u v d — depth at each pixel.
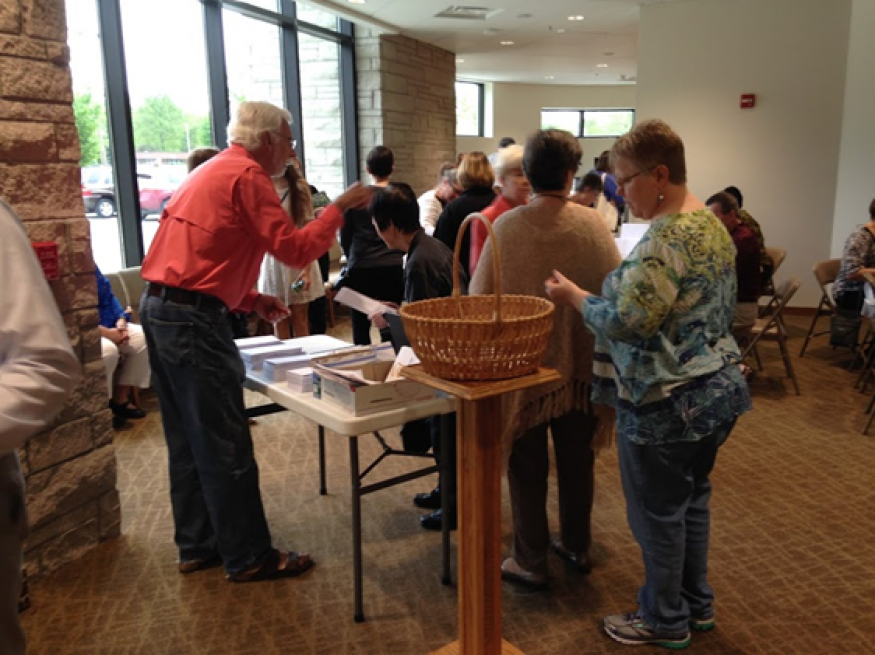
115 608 2.16
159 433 3.72
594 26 7.67
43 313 0.98
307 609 2.14
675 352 1.65
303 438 3.61
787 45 6.33
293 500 2.90
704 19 6.55
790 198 6.60
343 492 2.97
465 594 1.68
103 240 4.51
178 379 2.11
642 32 6.79
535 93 13.70
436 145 9.02
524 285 1.96
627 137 1.66
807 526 2.64
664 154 1.62
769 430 3.69
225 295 2.11
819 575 2.31
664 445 1.69
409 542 2.55
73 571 2.37
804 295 6.73
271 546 2.35
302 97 7.07
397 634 2.02
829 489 2.97
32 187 2.17
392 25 7.45
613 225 5.94
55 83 2.22
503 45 8.88
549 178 1.96
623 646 1.96
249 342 2.64
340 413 1.93
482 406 1.54
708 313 1.65
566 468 2.23
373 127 7.71
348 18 6.82
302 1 6.20
